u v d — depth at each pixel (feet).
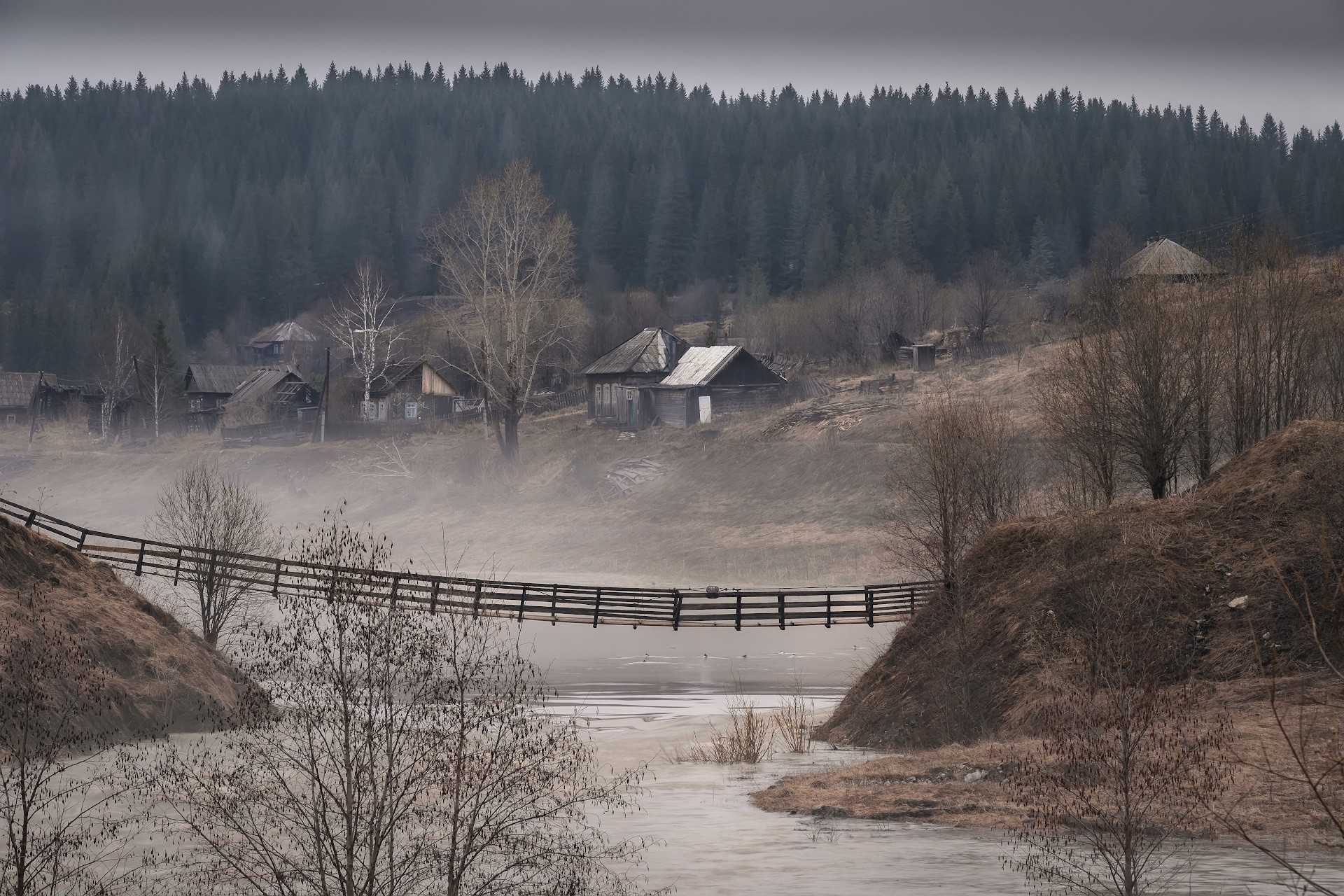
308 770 86.69
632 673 284.61
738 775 158.51
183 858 105.50
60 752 159.63
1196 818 115.24
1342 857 105.60
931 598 202.28
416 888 88.74
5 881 96.12
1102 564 177.88
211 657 215.72
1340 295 265.34
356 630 85.15
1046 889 99.66
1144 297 256.73
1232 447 254.06
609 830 126.00
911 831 123.03
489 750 92.27
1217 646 163.22
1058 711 145.38
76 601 202.28
